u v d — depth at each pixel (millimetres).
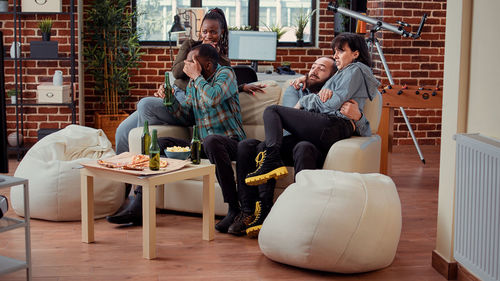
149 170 3221
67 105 6230
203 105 3990
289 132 3764
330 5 6199
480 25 2824
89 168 3354
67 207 3803
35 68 6336
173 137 4066
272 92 4316
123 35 7312
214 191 3738
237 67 4781
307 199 3025
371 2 6961
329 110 3709
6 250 3305
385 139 5094
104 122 7047
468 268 2750
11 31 6215
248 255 3279
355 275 3027
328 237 2920
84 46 7246
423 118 6809
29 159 3965
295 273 3037
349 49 3846
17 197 3900
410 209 4312
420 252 3383
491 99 2732
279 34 7691
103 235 3578
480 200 2615
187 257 3232
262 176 3473
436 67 6629
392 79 6012
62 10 6383
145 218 3168
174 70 4484
